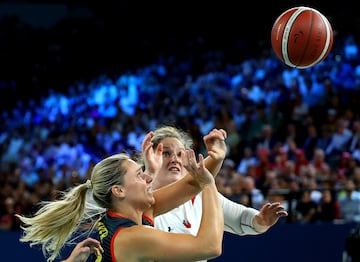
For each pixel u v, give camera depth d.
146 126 21.38
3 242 12.26
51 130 23.08
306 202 12.98
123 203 5.39
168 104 22.95
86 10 31.83
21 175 19.25
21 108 26.59
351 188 12.73
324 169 14.62
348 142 16.59
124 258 5.17
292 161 16.20
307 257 12.33
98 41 30.23
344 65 21.22
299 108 19.02
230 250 12.32
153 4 30.81
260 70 22.80
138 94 24.81
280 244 12.36
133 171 5.42
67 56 29.98
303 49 6.71
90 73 29.47
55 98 26.55
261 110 19.09
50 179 17.16
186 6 30.31
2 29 30.86
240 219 6.86
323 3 26.61
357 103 19.06
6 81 29.05
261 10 28.58
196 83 23.88
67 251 10.91
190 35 29.83
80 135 21.97
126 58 29.62
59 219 5.52
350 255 10.03
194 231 6.54
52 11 31.73
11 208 14.73
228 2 29.33
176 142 6.71
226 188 13.34
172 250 5.08
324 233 12.38
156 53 29.31
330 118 17.69
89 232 6.02
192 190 5.67
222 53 26.83
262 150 16.12
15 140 22.22
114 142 20.69
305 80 20.77
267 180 14.30
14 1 31.66
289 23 6.75
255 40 27.47
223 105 20.98
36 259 12.17
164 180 6.66
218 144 5.57
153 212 5.67
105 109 24.11
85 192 5.57
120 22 30.81
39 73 29.41
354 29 23.67
